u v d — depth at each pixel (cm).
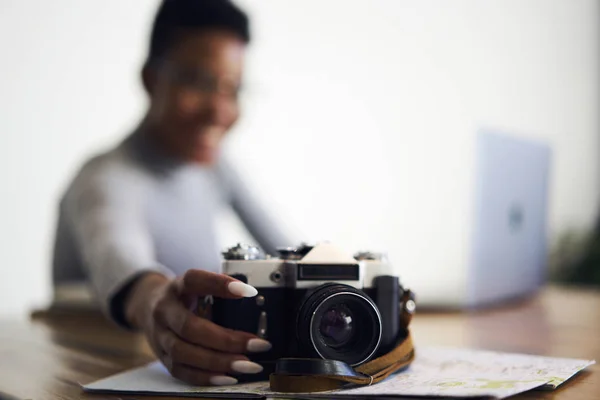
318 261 60
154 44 173
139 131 167
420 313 129
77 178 151
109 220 137
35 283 155
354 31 220
